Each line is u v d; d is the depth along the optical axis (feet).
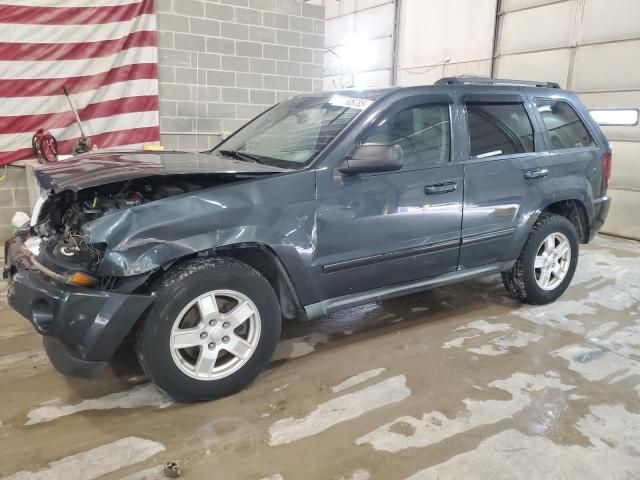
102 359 7.56
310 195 8.82
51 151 17.47
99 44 18.80
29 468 6.86
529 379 9.39
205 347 8.19
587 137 13.48
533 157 11.95
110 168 8.38
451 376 9.46
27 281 7.68
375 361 10.01
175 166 8.62
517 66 29.19
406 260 10.18
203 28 20.70
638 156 23.21
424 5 35.42
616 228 24.18
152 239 7.48
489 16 30.68
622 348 10.78
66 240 8.32
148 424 7.87
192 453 7.21
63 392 8.77
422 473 6.87
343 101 10.57
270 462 7.04
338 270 9.34
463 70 33.01
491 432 7.77
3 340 10.72
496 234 11.46
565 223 12.89
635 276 16.11
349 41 42.73
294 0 22.71
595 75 25.03
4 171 18.26
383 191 9.57
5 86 17.70
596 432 7.82
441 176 10.32
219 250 8.41
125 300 7.41
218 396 8.50
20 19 17.49
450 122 10.68
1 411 8.17
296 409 8.32
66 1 18.02
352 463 7.05
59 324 7.32
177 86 20.66
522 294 12.85
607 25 24.27
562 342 11.02
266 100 22.97
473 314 12.55
